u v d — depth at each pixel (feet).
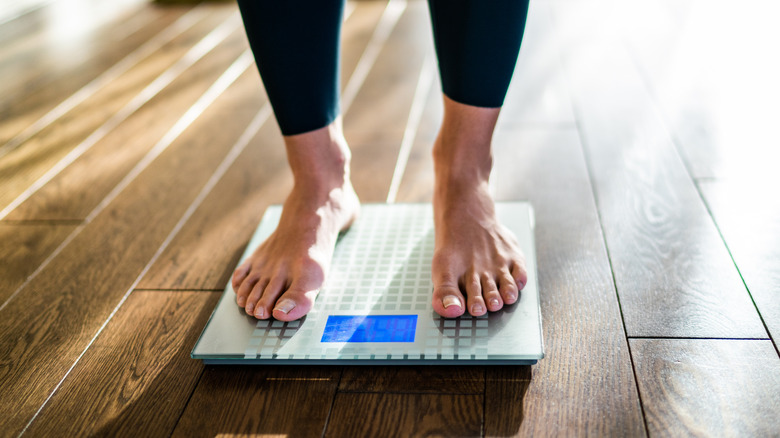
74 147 5.45
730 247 3.52
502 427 2.61
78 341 3.28
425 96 5.81
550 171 4.47
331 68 3.34
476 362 2.89
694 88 5.40
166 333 3.28
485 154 3.43
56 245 4.12
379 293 3.29
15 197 4.76
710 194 4.01
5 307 3.59
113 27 8.62
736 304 3.12
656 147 4.61
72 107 6.23
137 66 7.14
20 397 2.96
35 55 7.77
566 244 3.69
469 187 3.39
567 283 3.38
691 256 3.48
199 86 6.44
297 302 3.13
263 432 2.68
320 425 2.69
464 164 3.40
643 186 4.17
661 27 6.79
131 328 3.34
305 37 3.13
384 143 5.06
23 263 3.97
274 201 4.38
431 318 3.10
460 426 2.63
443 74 3.33
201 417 2.77
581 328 3.08
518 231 3.69
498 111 3.35
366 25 7.80
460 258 3.23
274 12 3.04
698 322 3.04
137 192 4.66
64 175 5.01
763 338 2.91
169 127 5.64
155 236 4.12
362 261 3.55
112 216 4.40
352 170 4.71
